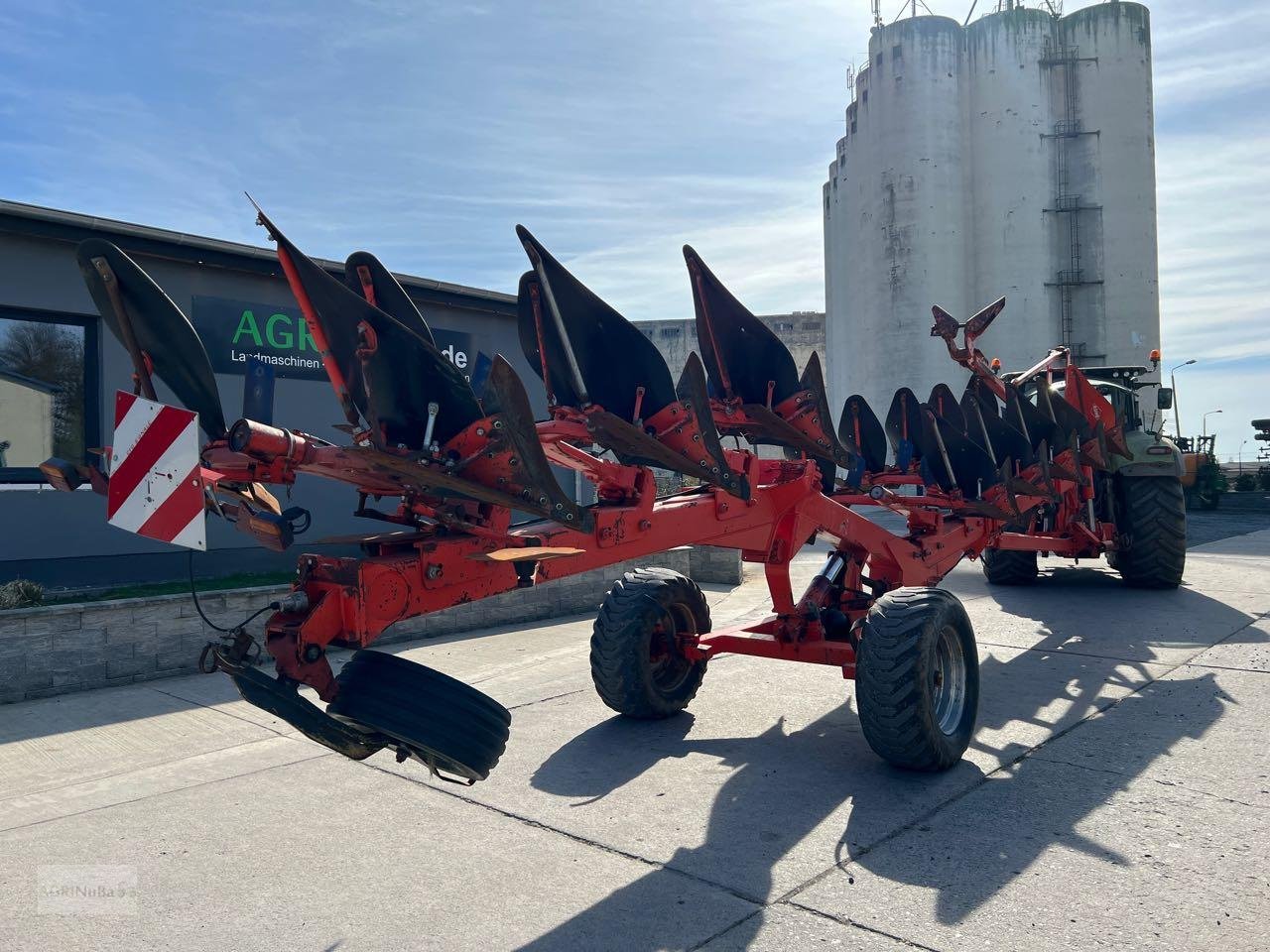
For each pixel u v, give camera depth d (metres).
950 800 3.86
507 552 2.98
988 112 36.44
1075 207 36.12
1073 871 3.16
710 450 3.94
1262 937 2.69
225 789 4.17
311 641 2.69
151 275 9.09
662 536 3.98
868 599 5.44
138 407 2.62
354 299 2.72
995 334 36.28
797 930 2.79
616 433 3.56
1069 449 7.95
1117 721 4.93
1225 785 3.93
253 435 2.65
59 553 8.64
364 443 2.89
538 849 3.46
